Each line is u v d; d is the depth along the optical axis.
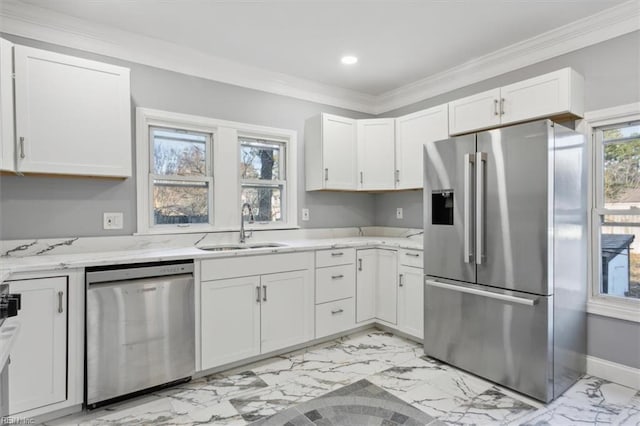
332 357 2.79
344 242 3.26
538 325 2.13
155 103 2.80
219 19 2.44
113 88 2.39
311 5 2.28
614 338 2.36
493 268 2.34
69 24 2.41
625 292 2.38
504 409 2.05
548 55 2.71
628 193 2.38
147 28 2.55
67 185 2.47
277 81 3.41
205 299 2.41
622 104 2.35
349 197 3.99
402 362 2.70
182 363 2.31
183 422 1.93
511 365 2.26
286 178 3.58
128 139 2.45
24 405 1.84
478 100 2.85
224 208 3.14
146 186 2.76
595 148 2.50
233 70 3.15
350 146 3.61
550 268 2.11
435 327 2.73
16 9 2.23
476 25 2.53
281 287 2.78
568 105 2.36
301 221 3.63
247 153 3.38
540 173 2.12
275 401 2.14
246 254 2.58
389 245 3.24
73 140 2.25
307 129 3.63
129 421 1.94
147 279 2.19
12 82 2.06
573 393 2.21
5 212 2.27
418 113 3.35
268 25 2.52
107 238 2.60
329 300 3.07
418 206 3.71
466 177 2.46
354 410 2.04
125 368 2.11
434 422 1.92
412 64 3.18
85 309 2.01
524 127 2.19
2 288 1.42
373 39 2.73
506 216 2.27
